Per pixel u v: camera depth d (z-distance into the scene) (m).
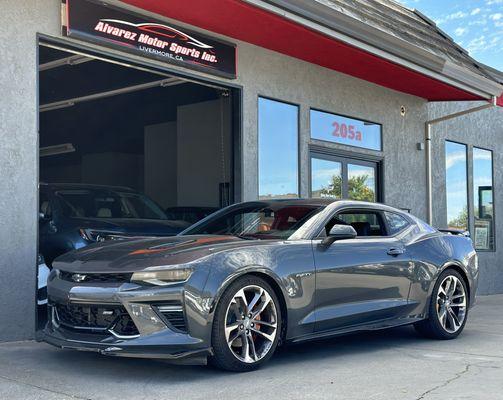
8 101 6.58
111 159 19.42
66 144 16.62
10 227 6.52
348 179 11.65
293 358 5.71
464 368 5.30
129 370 5.04
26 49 6.76
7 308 6.44
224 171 12.28
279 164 10.11
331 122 11.19
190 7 7.75
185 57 8.41
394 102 12.65
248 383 4.67
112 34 7.51
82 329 4.92
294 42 9.29
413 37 10.80
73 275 5.02
